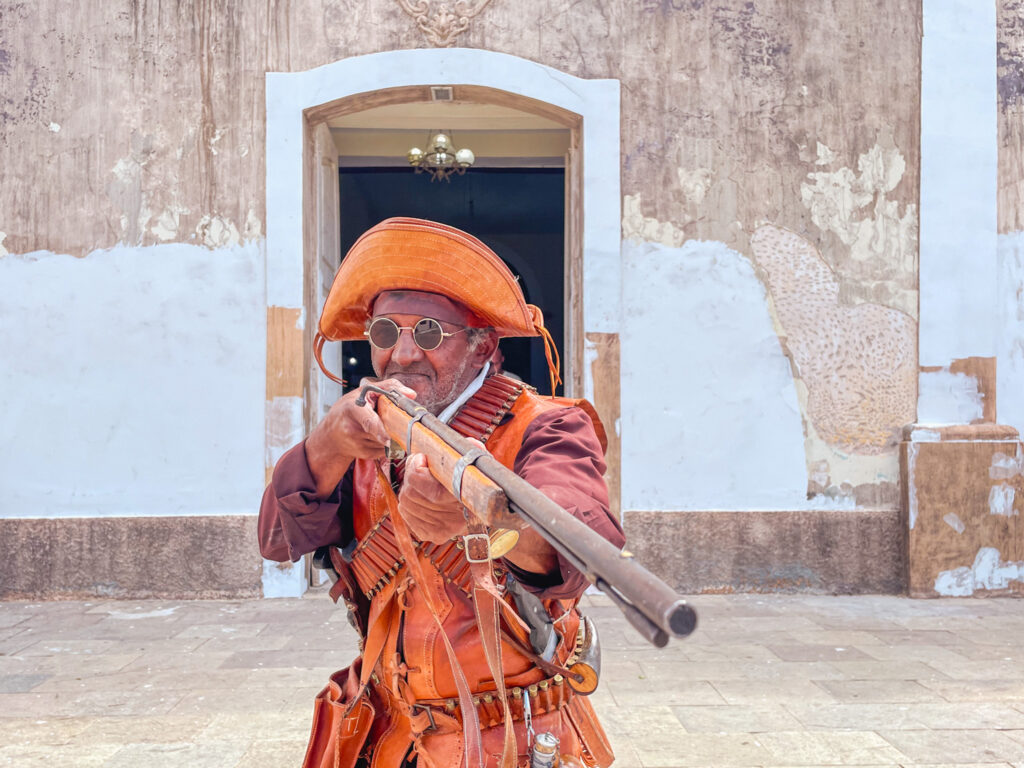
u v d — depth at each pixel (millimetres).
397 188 10742
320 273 7602
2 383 6934
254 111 7031
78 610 6422
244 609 6426
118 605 6594
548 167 8859
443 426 1172
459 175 10750
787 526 6988
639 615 658
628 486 7008
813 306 7133
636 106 7137
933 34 7230
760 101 7176
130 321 6973
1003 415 7273
